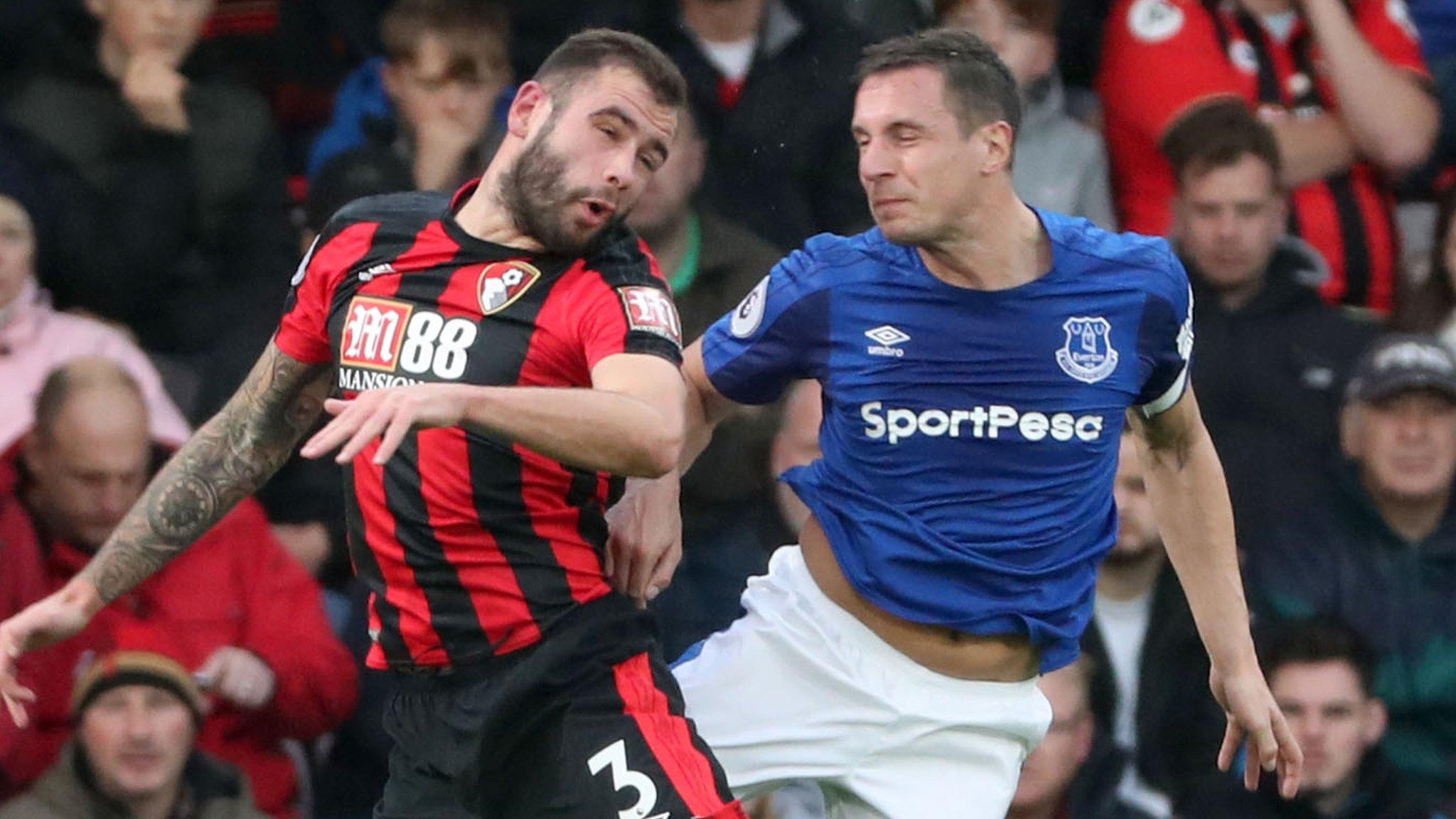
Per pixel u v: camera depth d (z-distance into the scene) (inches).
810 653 584.7
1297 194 954.7
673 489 564.1
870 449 567.2
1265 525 854.5
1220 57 954.1
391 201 540.1
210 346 863.1
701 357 581.0
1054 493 565.9
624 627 533.0
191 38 890.1
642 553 554.6
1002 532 565.6
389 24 891.4
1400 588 837.8
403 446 516.7
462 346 514.9
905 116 540.1
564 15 915.4
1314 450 866.8
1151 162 946.1
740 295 844.6
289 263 885.2
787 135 887.7
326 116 940.6
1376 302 953.5
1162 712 802.8
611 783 518.9
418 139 887.1
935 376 557.9
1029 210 563.5
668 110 516.7
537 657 519.5
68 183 859.4
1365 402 844.0
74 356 828.6
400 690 544.4
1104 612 809.5
